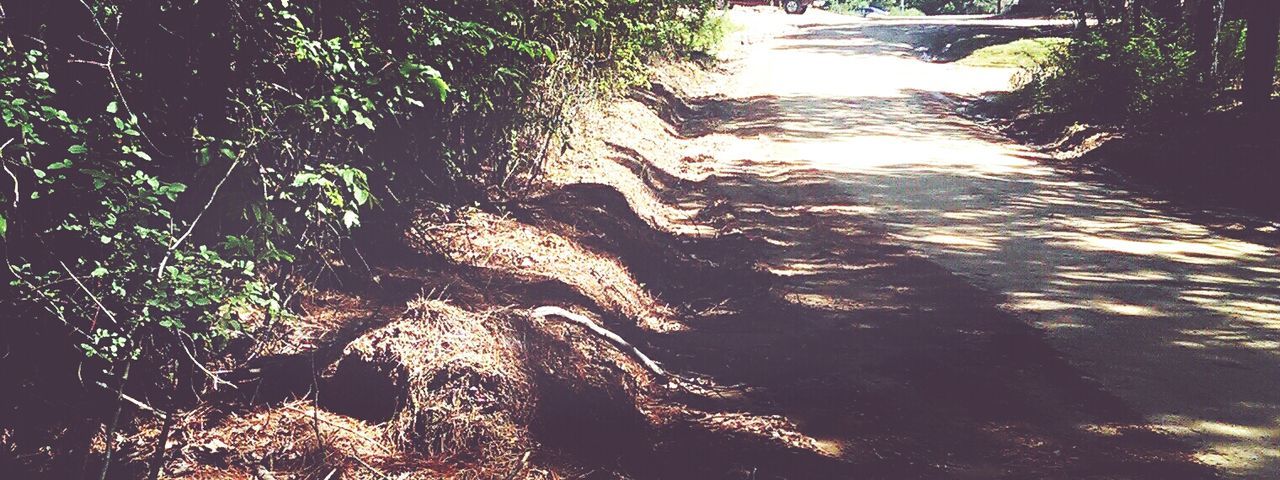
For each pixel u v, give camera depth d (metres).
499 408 4.98
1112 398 6.11
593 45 11.13
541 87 9.68
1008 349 6.93
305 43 4.83
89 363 4.41
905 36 46.22
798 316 7.55
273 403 4.99
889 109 21.61
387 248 7.02
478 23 6.86
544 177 10.23
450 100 7.51
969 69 31.06
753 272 8.73
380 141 6.69
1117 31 19.73
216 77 4.73
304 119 5.02
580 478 4.77
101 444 4.50
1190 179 13.59
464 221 8.05
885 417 5.77
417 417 4.85
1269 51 17.23
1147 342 7.15
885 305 7.90
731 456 5.19
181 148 4.66
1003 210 11.77
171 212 4.73
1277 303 8.18
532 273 7.30
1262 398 6.15
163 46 4.60
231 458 4.54
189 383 4.88
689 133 17.77
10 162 3.74
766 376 6.38
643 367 6.22
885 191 12.80
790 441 5.41
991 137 18.05
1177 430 5.67
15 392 4.29
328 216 5.50
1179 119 17.39
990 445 5.45
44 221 4.07
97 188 3.84
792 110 21.11
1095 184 13.62
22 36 4.09
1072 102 18.86
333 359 5.26
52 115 3.79
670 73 23.34
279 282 5.71
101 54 4.34
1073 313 7.79
